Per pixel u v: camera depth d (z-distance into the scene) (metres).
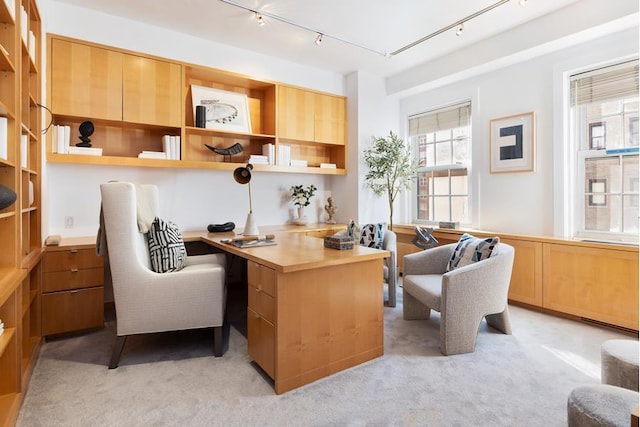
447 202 4.34
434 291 2.44
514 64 3.56
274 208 4.31
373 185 4.48
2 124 1.67
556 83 3.23
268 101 4.06
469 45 3.68
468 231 3.68
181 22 3.22
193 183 3.74
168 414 1.66
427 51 3.83
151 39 3.27
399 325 2.85
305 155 4.52
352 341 2.14
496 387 1.90
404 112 4.78
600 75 3.00
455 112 4.21
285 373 1.85
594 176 3.06
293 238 2.89
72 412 1.67
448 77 3.96
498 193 3.71
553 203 3.27
